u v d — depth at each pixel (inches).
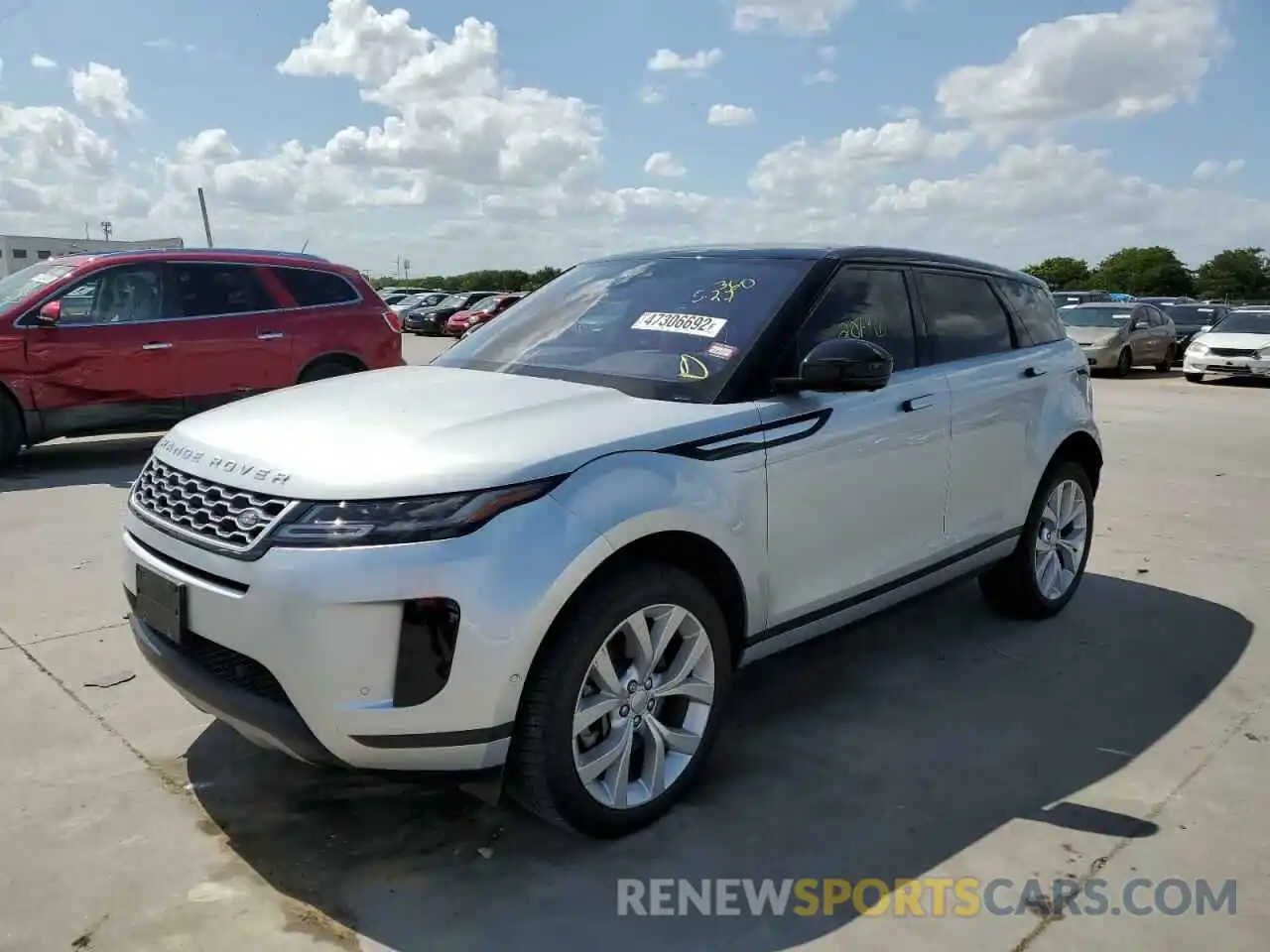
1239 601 211.0
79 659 169.9
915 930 103.7
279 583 101.3
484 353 157.9
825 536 140.4
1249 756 141.8
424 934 102.0
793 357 139.2
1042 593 194.7
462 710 103.1
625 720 117.0
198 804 125.6
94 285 333.4
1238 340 717.3
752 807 126.5
